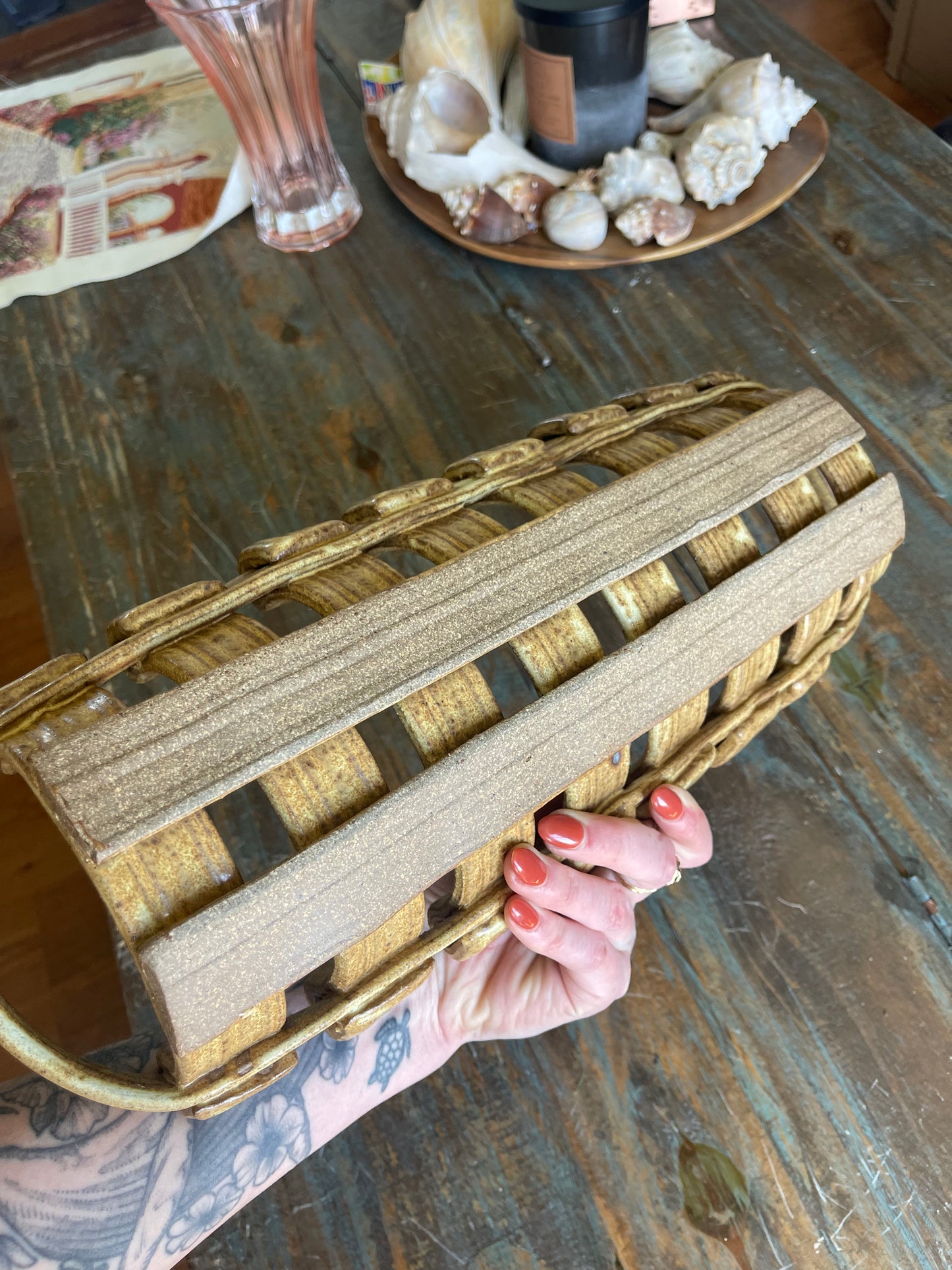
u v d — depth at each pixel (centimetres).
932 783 44
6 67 120
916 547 49
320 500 54
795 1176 37
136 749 26
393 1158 39
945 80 115
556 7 56
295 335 62
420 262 65
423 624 29
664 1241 36
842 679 46
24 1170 36
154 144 75
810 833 43
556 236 61
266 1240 38
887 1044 39
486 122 64
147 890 26
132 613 30
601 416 38
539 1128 39
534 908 34
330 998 31
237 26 55
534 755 30
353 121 76
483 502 36
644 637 32
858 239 62
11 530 109
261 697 27
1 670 96
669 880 39
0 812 88
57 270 68
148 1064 38
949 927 40
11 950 81
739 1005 40
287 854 44
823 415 38
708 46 67
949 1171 36
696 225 62
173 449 57
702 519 33
